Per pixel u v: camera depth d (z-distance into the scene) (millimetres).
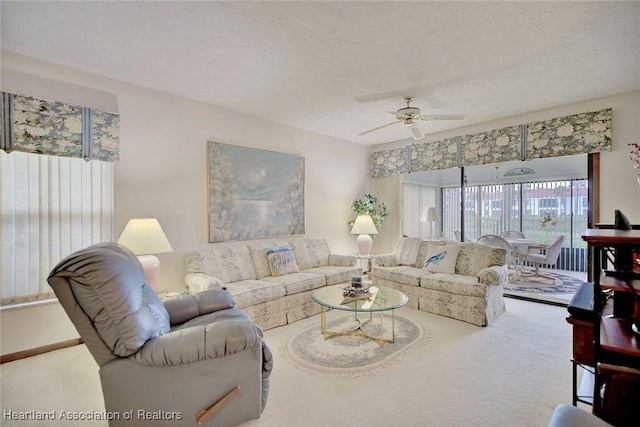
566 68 2818
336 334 3037
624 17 2057
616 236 1453
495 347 2740
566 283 5117
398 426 1742
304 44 2406
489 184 6492
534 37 2307
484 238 5105
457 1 1896
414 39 2328
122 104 3098
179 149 3502
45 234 2723
